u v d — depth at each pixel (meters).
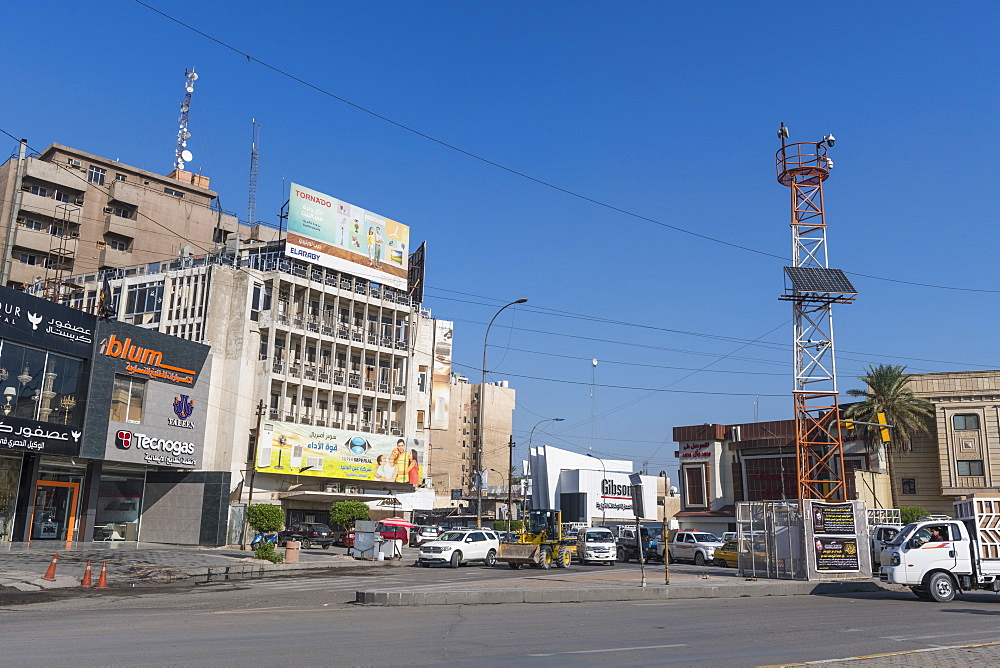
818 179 38.50
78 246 74.31
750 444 65.19
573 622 15.10
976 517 20.89
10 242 69.88
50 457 40.66
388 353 64.06
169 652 10.45
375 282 64.88
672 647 11.79
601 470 92.81
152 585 24.11
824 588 24.22
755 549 27.89
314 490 57.25
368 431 62.56
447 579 27.66
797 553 26.12
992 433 52.12
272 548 33.56
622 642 12.31
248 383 53.75
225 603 18.36
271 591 21.98
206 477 49.75
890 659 10.62
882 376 53.44
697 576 28.69
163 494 50.81
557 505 93.31
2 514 37.81
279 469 53.38
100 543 42.56
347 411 61.03
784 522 26.77
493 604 19.06
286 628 13.42
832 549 25.86
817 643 12.42
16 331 37.19
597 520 86.38
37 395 38.53
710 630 14.01
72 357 40.78
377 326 64.31
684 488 67.94
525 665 9.97
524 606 18.70
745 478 65.44
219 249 61.47
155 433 45.16
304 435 55.50
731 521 63.75
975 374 53.38
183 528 49.59
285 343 57.16
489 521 84.38
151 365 45.03
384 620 15.01
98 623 13.89
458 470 146.50
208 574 27.41
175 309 54.91
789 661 10.53
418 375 71.19
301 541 50.00
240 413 52.66
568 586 22.84
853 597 22.58
